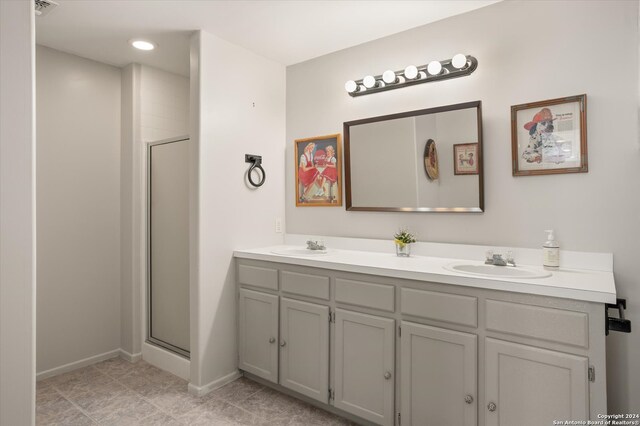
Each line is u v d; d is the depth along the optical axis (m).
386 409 2.00
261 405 2.38
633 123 1.82
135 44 2.75
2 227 0.99
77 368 2.95
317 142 2.96
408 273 1.91
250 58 2.85
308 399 2.42
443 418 1.81
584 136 1.92
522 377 1.61
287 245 3.10
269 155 3.01
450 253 2.32
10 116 1.01
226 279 2.68
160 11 2.29
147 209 3.17
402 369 1.94
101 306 3.11
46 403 2.40
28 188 1.03
